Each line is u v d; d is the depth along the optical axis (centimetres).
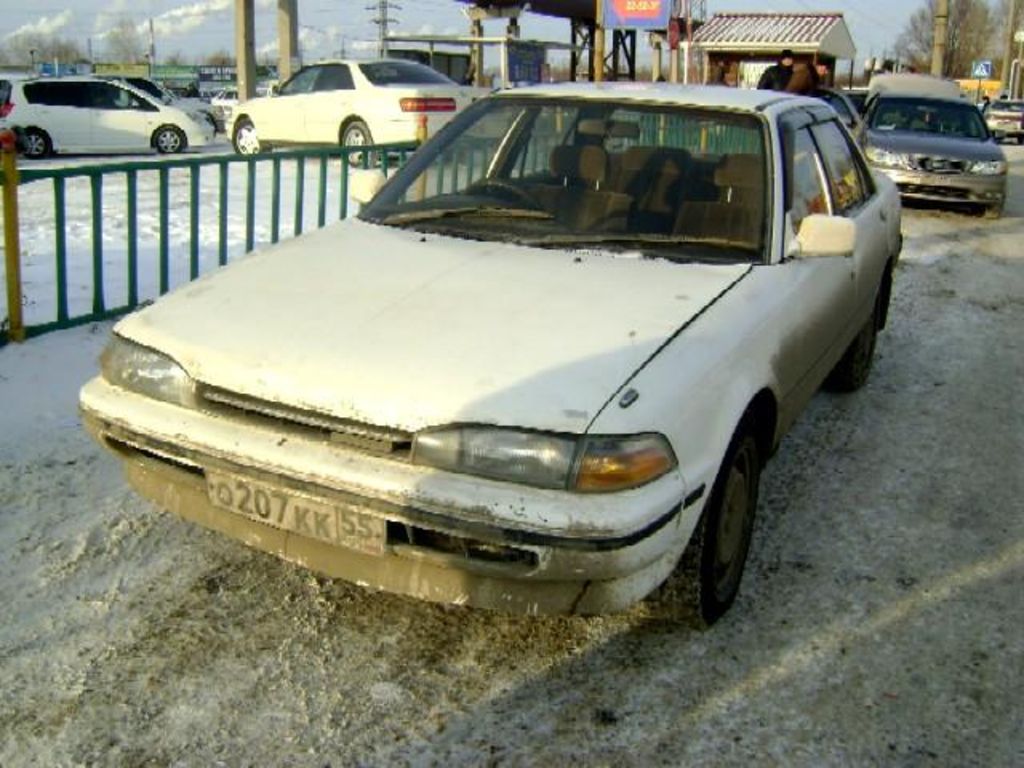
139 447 292
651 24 1200
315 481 263
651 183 381
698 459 275
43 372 493
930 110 1479
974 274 935
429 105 1407
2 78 1794
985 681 297
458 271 327
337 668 289
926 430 510
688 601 299
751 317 321
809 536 386
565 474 250
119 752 252
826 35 2592
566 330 286
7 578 323
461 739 263
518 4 2095
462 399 257
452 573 266
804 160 421
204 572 334
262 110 1570
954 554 376
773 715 278
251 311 301
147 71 7138
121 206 998
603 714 276
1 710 263
